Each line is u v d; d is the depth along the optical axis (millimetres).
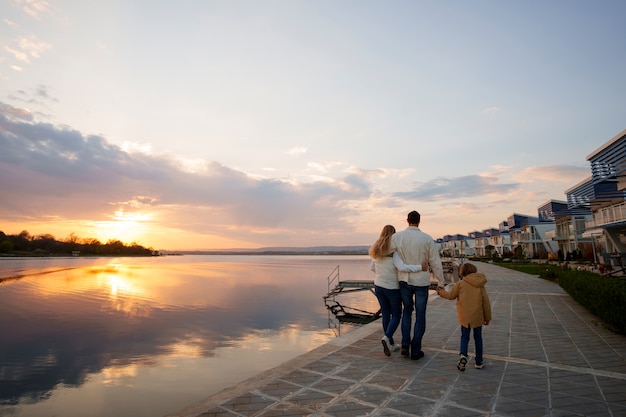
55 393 8000
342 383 4035
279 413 3283
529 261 48312
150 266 76938
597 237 30422
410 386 3936
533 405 3418
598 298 7414
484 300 4473
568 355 5168
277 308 21250
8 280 35906
